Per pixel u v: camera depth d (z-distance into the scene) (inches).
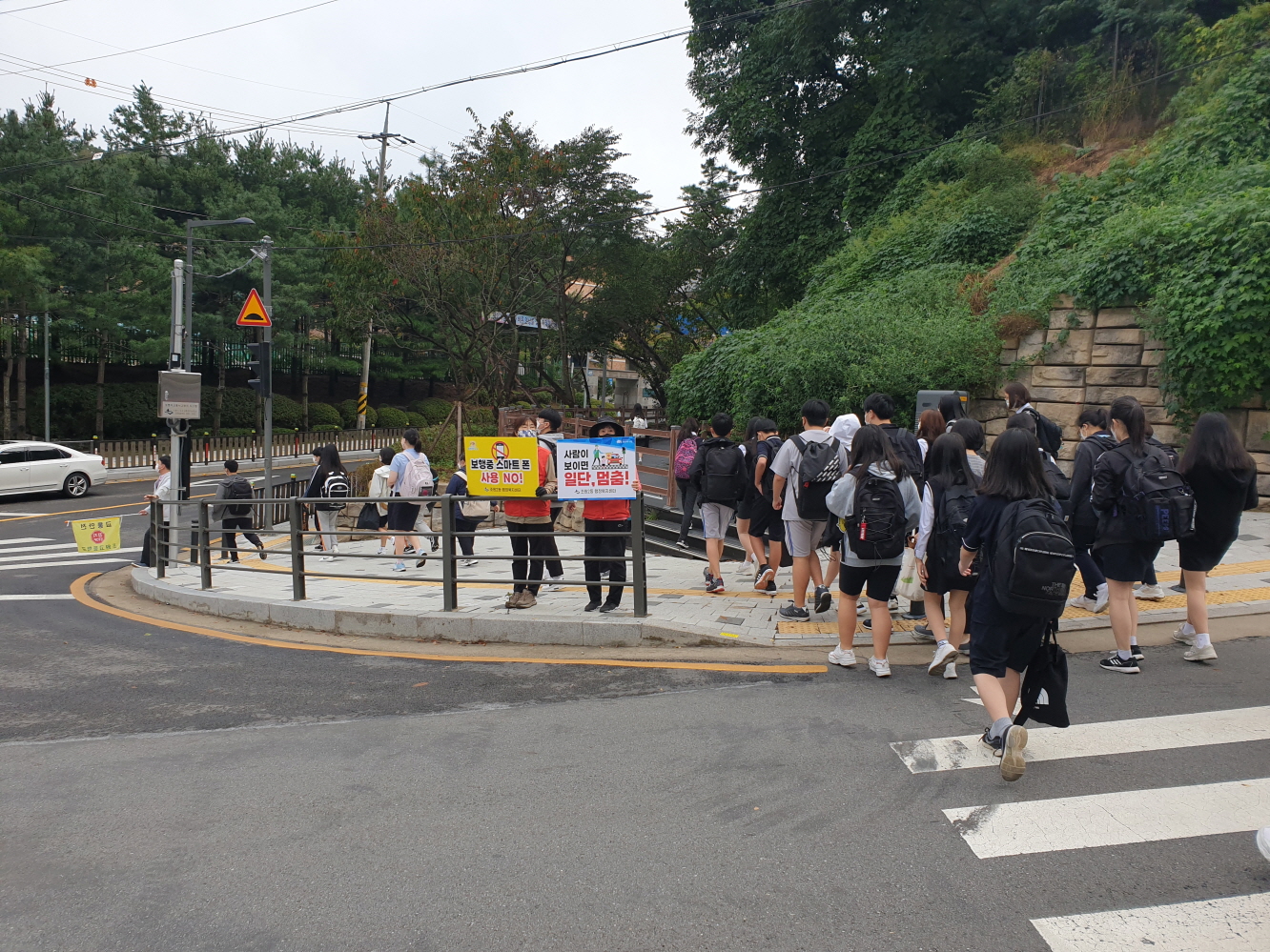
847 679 221.5
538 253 1035.9
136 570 494.6
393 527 459.5
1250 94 528.4
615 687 224.4
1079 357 465.7
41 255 1012.5
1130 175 569.0
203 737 201.3
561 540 544.7
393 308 1119.0
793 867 131.3
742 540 343.0
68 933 119.3
